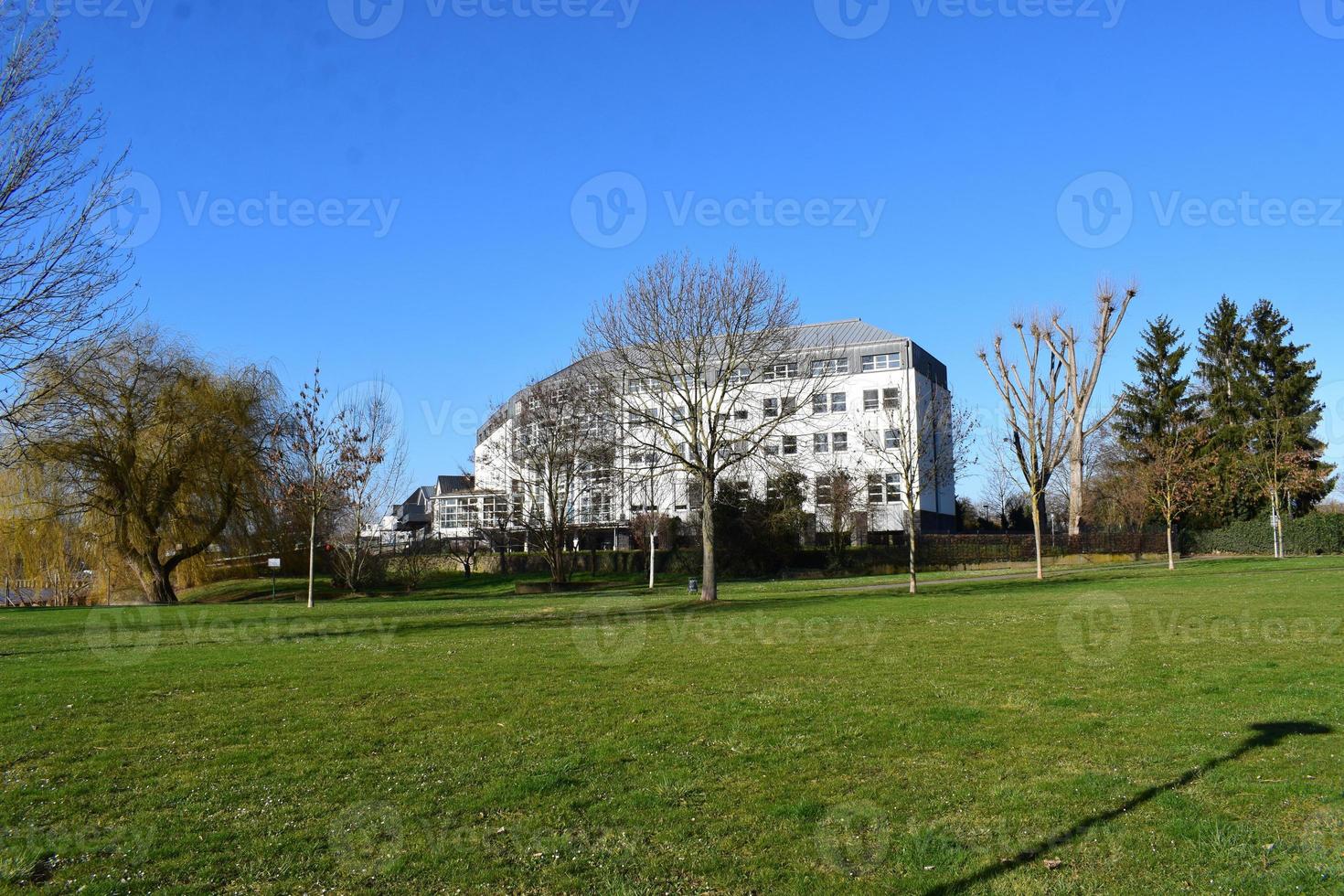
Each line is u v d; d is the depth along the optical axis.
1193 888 5.84
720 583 47.09
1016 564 56.34
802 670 14.45
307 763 9.02
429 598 41.91
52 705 12.02
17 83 17.64
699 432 33.59
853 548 55.84
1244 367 65.38
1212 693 11.78
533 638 20.06
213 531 40.81
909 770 8.52
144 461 38.75
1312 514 58.72
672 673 14.38
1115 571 44.25
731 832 6.96
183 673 14.74
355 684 13.54
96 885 6.06
